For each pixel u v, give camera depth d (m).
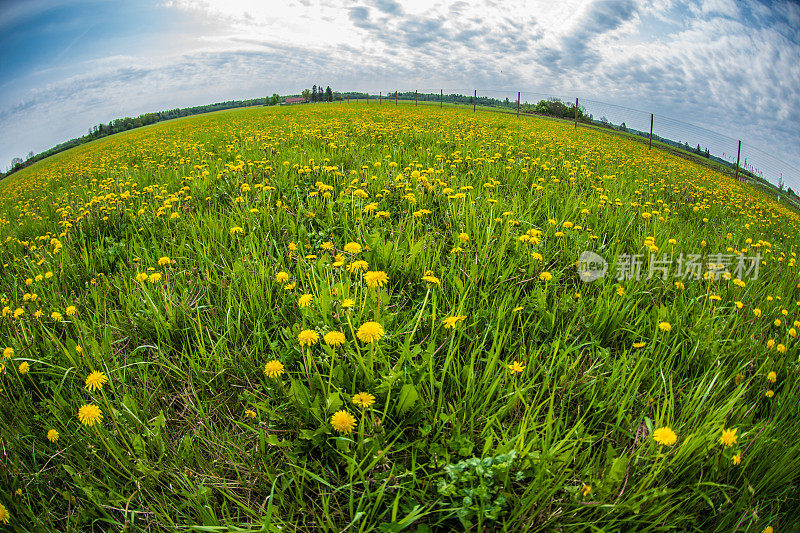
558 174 6.63
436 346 2.40
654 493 1.56
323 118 18.17
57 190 9.92
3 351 2.47
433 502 1.59
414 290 2.98
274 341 2.46
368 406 1.76
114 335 2.68
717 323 2.73
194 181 5.30
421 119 17.72
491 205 4.18
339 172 5.44
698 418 1.99
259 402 2.11
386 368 2.03
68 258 3.71
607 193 5.58
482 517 1.49
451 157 7.08
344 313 2.36
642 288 3.15
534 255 3.16
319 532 1.58
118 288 3.10
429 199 4.51
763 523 1.65
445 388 2.16
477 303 2.78
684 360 2.45
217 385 2.28
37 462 1.99
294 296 2.76
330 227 3.84
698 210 6.25
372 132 10.64
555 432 1.86
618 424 1.95
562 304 2.71
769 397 2.23
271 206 4.50
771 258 4.61
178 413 2.18
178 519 1.64
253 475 1.79
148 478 1.79
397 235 3.62
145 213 4.62
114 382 2.28
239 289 2.91
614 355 2.53
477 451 1.81
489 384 2.11
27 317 2.93
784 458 1.77
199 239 3.82
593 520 1.58
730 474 1.81
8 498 1.72
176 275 3.13
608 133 30.59
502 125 18.06
